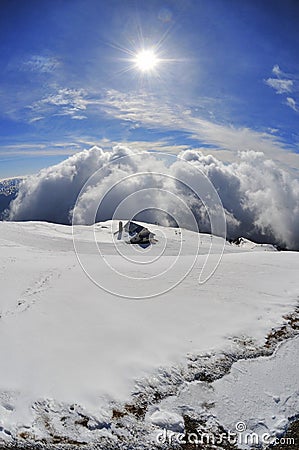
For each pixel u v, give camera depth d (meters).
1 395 4.21
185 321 6.20
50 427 3.84
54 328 5.84
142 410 4.13
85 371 4.69
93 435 3.78
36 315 6.34
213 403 4.28
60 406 4.11
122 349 5.23
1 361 4.86
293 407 4.21
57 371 4.66
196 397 4.37
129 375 4.66
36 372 4.63
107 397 4.27
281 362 5.11
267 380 4.69
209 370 4.88
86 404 4.15
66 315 6.35
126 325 5.98
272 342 5.64
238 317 6.43
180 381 4.64
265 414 4.11
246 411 4.15
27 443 3.65
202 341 5.56
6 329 5.80
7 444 3.63
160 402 4.27
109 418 3.99
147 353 5.16
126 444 3.70
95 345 5.32
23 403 4.12
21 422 3.88
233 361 5.11
